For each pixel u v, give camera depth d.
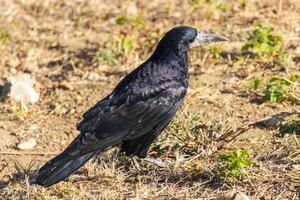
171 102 11.55
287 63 14.67
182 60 11.75
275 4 18.02
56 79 15.59
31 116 13.96
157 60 11.69
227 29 17.08
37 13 19.45
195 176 11.21
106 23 18.39
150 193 10.93
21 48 17.23
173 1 19.39
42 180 10.26
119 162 11.96
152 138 11.57
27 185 11.05
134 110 11.23
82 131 10.83
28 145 12.79
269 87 13.61
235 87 14.30
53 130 13.36
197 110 13.38
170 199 10.73
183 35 11.72
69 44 17.28
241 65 15.10
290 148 11.86
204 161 11.67
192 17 18.09
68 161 10.41
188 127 12.45
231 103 13.66
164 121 11.57
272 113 13.15
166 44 11.70
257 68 14.89
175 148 12.12
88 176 11.52
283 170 11.21
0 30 17.83
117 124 11.06
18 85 14.73
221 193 10.74
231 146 12.05
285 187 10.78
